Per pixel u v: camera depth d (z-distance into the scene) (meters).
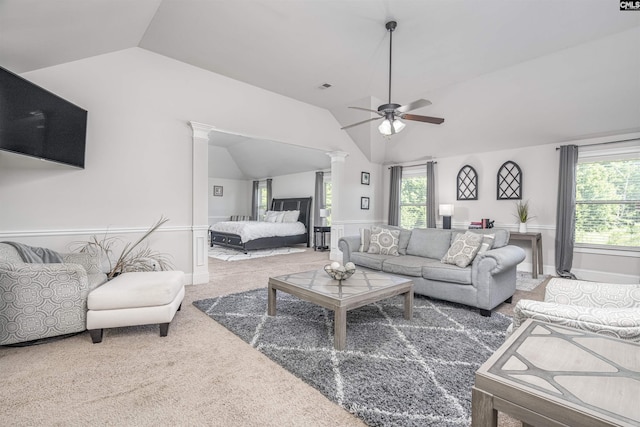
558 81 3.81
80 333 2.47
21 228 2.94
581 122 4.22
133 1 2.55
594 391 0.83
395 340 2.37
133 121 3.56
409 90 4.59
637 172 4.19
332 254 6.13
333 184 6.06
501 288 3.10
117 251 3.47
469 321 2.77
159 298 2.39
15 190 2.92
